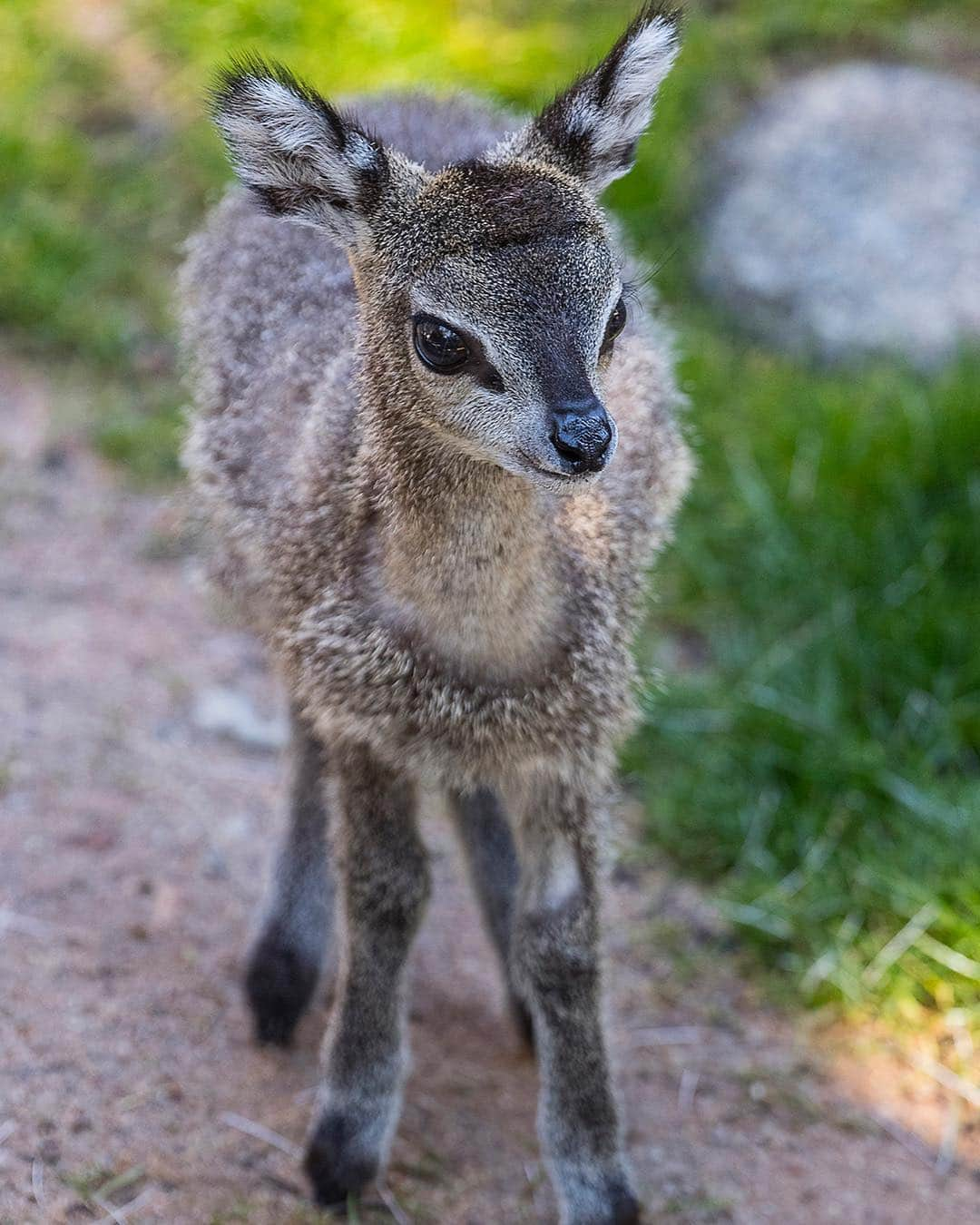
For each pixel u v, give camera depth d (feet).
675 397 30.55
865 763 35.04
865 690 37.42
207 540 31.14
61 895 30.99
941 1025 31.37
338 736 25.80
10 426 44.96
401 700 24.66
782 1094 29.81
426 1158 27.32
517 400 22.04
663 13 25.05
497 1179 27.20
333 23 53.47
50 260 48.75
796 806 35.45
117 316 48.01
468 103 33.14
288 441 27.25
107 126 53.42
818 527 40.78
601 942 26.12
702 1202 27.27
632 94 24.95
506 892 29.43
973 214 52.06
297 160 24.17
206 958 30.48
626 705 26.37
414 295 22.81
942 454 41.91
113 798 33.91
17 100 52.54
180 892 31.91
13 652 37.52
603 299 22.71
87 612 39.63
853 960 32.14
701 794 35.70
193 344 31.86
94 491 43.50
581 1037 25.75
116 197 51.11
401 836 25.89
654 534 28.60
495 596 23.85
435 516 23.49
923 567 39.60
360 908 25.88
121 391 46.73
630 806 36.37
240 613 30.35
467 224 22.65
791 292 50.55
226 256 30.94
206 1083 27.63
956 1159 28.94
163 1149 26.09
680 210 52.90
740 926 33.14
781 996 32.04
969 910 32.27
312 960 28.96
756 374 47.65
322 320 27.78
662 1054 30.60
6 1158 25.12
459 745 24.99
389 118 31.07
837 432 43.14
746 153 54.19
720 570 41.55
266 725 37.17
